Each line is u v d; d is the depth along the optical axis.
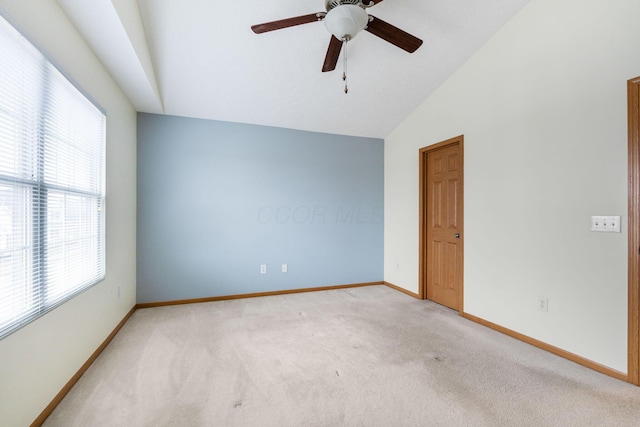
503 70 2.63
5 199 1.26
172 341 2.43
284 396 1.70
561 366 2.04
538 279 2.35
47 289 1.54
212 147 3.60
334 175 4.21
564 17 2.18
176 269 3.45
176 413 1.55
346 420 1.51
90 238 2.08
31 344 1.38
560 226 2.20
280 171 3.92
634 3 1.83
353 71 3.00
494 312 2.71
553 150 2.25
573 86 2.13
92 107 2.09
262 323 2.85
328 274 4.18
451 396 1.71
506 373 1.95
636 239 1.80
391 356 2.19
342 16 1.74
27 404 1.35
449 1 2.34
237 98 3.23
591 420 1.50
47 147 1.56
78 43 1.85
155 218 3.36
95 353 2.12
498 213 2.68
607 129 1.95
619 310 1.88
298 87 3.16
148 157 3.34
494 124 2.72
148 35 2.37
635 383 1.80
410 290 3.91
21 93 1.34
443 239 3.44
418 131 3.73
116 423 1.46
